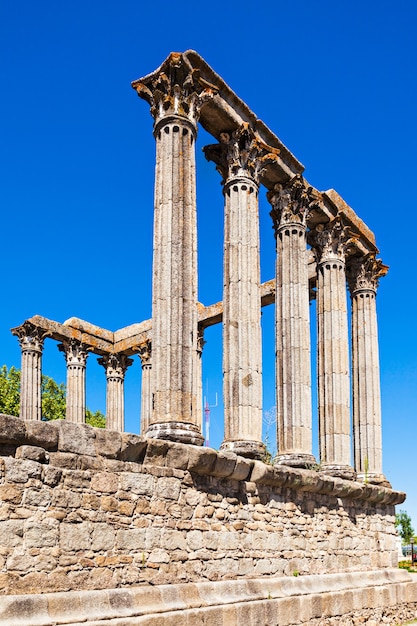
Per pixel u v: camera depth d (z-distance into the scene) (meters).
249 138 22.00
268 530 19.41
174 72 19.27
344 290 27.58
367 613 23.20
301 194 24.75
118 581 14.35
